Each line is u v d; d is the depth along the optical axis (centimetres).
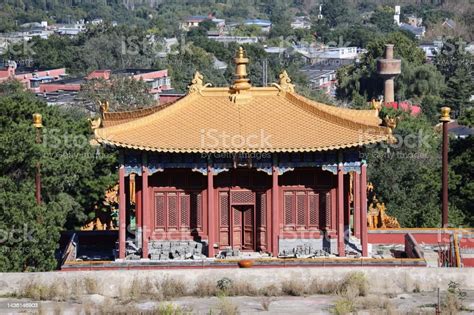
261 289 17238
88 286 17188
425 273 17500
